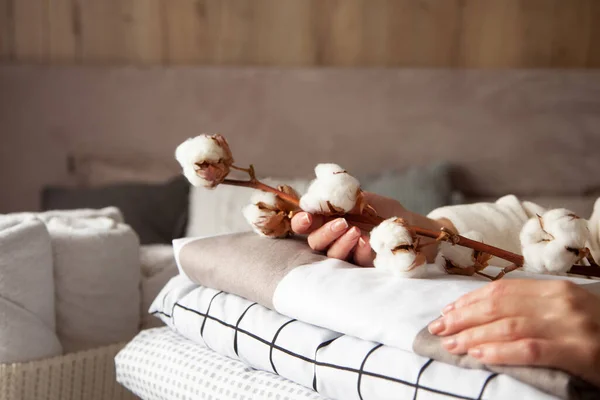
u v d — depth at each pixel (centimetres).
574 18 286
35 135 295
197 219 247
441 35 291
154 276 154
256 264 84
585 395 58
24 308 121
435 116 275
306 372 74
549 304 60
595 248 90
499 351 59
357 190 80
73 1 301
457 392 61
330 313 72
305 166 283
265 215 87
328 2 295
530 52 288
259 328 80
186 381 87
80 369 126
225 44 300
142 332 101
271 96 283
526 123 270
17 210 297
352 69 279
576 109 268
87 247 133
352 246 82
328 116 280
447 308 65
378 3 292
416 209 249
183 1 299
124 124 290
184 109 287
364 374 68
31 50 303
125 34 302
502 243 99
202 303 90
